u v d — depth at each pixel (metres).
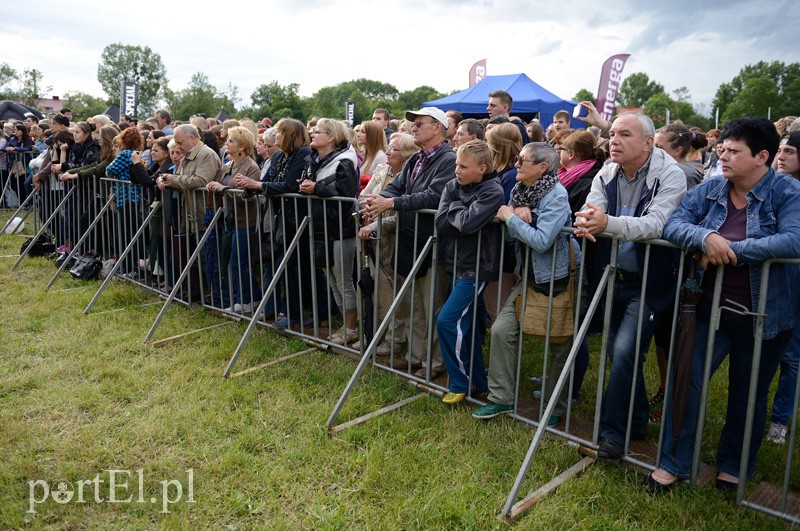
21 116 15.34
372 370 4.23
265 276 5.35
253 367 4.22
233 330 5.00
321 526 2.57
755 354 2.59
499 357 3.46
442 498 2.74
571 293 3.30
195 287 5.84
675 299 2.90
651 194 2.97
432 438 3.31
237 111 85.44
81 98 97.00
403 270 4.07
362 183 5.21
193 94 83.38
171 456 3.08
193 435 3.27
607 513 2.70
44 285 6.26
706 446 3.29
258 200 4.81
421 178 3.95
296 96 81.31
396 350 4.57
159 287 5.97
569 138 4.08
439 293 4.09
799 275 2.64
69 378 4.00
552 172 3.20
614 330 3.22
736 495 2.77
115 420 3.43
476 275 3.51
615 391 3.03
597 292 3.00
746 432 2.65
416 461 3.07
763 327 2.59
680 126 4.27
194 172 5.50
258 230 4.86
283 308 5.26
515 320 3.44
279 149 5.20
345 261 4.61
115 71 98.69
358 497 2.78
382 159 5.23
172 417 3.45
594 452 3.12
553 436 3.36
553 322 3.28
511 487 2.87
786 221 2.51
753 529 2.58
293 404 3.65
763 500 2.84
